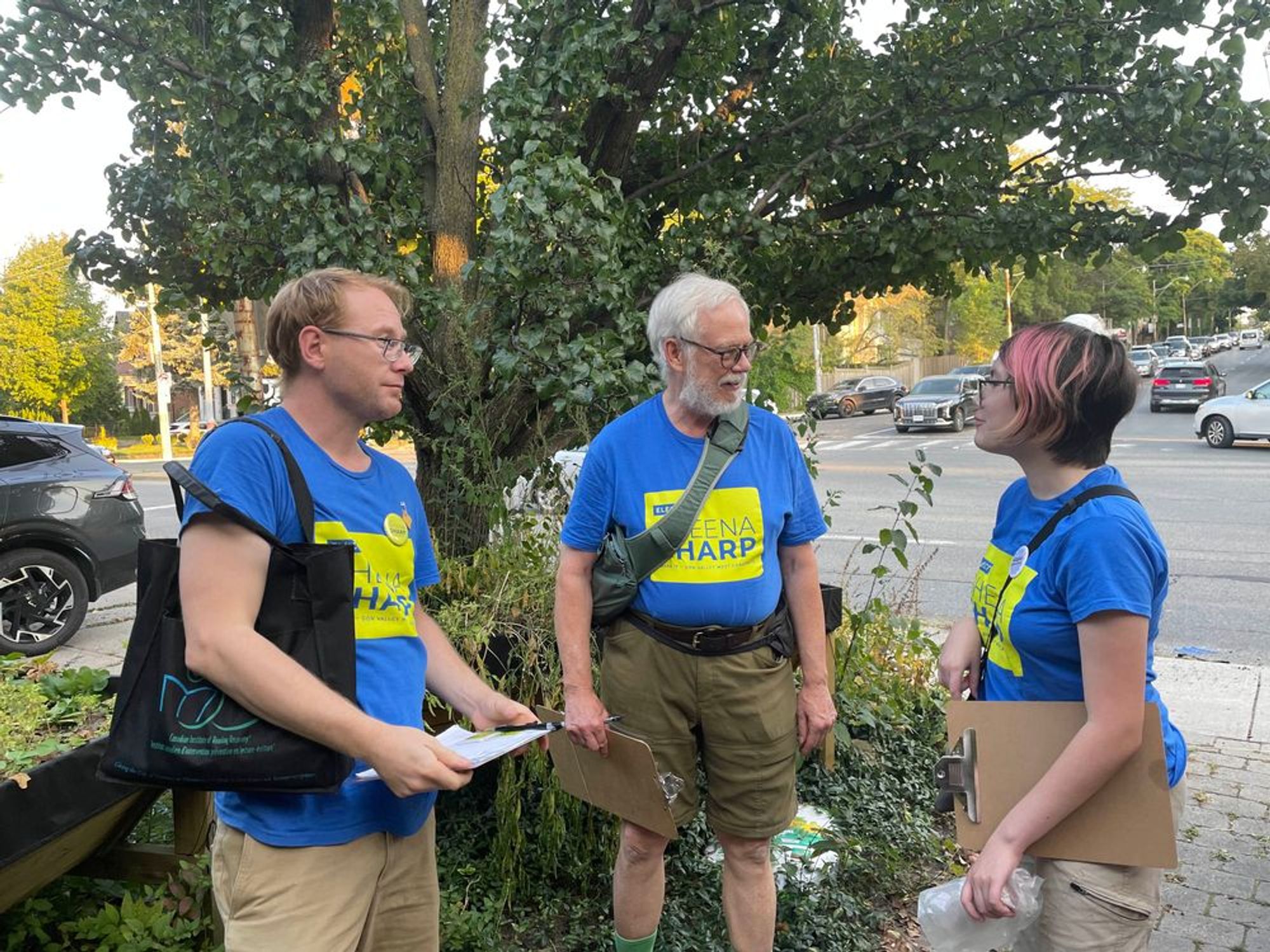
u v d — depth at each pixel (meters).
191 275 4.31
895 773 3.89
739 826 2.47
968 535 10.48
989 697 1.89
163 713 1.54
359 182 3.66
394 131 3.74
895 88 3.87
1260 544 9.62
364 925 1.76
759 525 2.37
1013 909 1.66
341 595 1.60
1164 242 3.80
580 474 2.46
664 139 4.29
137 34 3.34
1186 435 22.06
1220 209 3.64
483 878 3.03
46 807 2.17
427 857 1.89
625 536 2.39
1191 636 6.56
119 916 2.56
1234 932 2.97
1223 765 4.23
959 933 1.80
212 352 4.27
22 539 6.72
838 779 3.72
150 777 1.54
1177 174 3.62
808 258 4.15
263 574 1.57
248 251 3.46
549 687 2.98
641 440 2.39
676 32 3.63
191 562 1.53
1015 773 1.75
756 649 2.41
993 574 1.89
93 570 7.03
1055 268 4.19
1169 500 12.46
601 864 3.09
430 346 3.65
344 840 1.68
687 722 2.43
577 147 3.70
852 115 3.91
